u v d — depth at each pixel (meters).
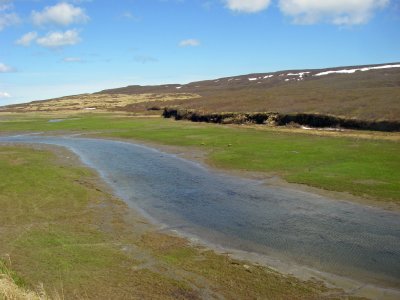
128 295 12.99
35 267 15.00
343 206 22.22
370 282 14.05
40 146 48.72
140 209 23.03
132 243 17.72
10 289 11.23
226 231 19.36
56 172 32.22
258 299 12.84
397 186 24.55
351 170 28.64
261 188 26.61
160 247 17.31
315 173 28.69
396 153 33.12
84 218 21.12
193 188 27.42
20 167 34.19
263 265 15.49
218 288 13.55
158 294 13.09
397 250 16.62
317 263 15.62
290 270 15.04
